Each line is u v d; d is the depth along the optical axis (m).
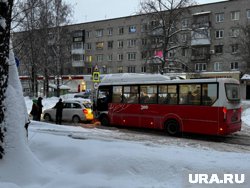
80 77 67.69
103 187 5.38
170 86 15.26
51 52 42.84
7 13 6.40
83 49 69.25
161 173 6.05
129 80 17.22
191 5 32.78
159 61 33.19
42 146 7.80
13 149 6.25
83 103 20.91
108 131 15.80
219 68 52.66
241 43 42.91
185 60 54.12
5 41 6.38
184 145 11.83
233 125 13.90
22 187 5.55
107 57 66.50
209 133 13.76
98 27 67.69
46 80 43.91
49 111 21.70
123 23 64.25
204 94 14.04
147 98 16.23
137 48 62.16
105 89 18.41
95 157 6.73
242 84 49.66
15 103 6.57
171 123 15.10
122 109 17.38
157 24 32.94
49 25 39.06
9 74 6.88
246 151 10.94
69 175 6.08
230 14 52.09
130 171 6.19
